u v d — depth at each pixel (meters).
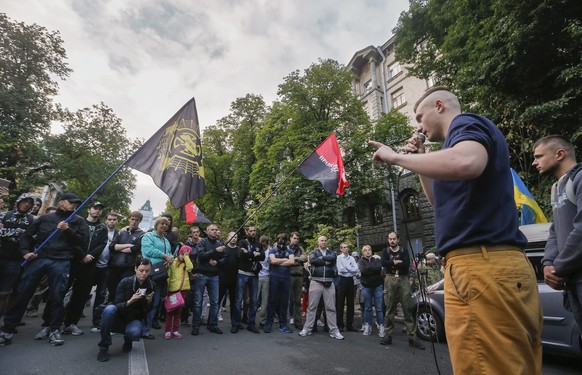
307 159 8.27
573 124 7.48
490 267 1.15
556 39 7.79
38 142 21.14
